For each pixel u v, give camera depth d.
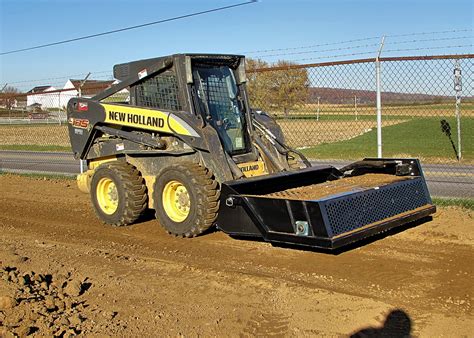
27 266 6.05
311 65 9.85
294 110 14.41
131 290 5.25
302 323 4.45
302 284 5.37
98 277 5.65
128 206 7.79
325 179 7.71
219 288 5.25
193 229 6.99
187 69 7.20
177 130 7.13
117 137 8.15
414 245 6.53
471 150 18.48
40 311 4.63
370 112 14.98
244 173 7.51
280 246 6.73
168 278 5.59
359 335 4.23
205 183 6.85
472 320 4.48
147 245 7.04
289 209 5.63
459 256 6.09
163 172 7.23
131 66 7.96
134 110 7.62
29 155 22.73
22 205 9.91
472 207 8.36
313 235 5.48
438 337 4.20
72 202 10.06
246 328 4.39
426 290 5.14
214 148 6.98
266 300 4.93
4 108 35.69
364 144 21.03
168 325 4.46
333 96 12.91
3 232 7.98
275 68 10.34
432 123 28.81
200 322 4.50
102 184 8.17
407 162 7.08
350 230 5.62
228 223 6.21
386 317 4.54
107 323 4.49
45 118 36.06
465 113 16.27
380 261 6.00
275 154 7.88
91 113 8.33
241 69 8.00
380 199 6.14
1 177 13.74
